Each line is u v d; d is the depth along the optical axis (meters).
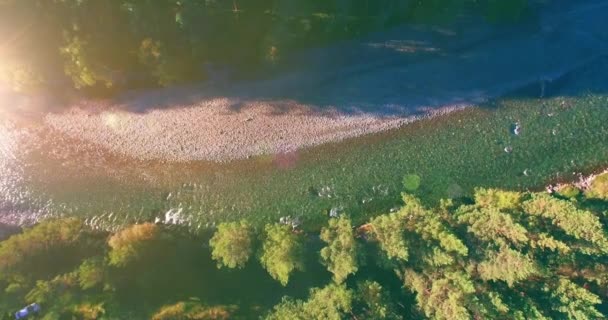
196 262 44.34
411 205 41.47
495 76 47.62
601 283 40.28
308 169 47.31
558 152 47.97
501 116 48.12
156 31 39.19
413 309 39.88
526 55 47.66
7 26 37.12
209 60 44.03
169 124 46.31
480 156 47.91
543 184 47.69
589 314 37.12
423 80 47.16
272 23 42.28
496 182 47.72
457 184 47.62
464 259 38.97
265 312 41.12
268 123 46.69
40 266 40.69
